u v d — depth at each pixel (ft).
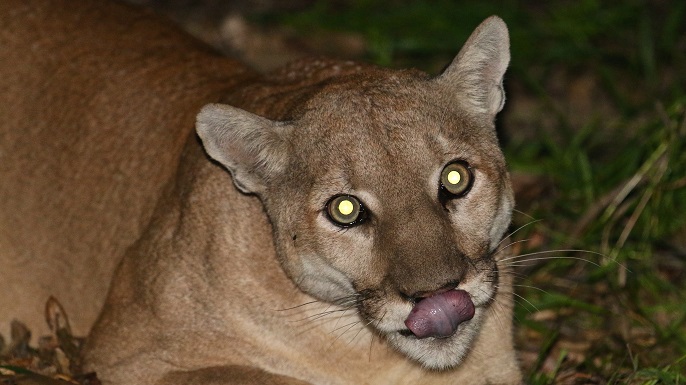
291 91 34.06
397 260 28.53
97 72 37.76
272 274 31.81
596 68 58.18
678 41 59.67
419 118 29.89
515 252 42.52
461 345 30.35
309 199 29.78
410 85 31.24
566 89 58.59
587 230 45.37
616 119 54.54
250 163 31.27
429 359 30.30
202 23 64.90
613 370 37.40
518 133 55.31
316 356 32.37
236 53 61.87
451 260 28.48
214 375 32.17
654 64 56.59
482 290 29.30
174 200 34.01
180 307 32.45
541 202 48.73
